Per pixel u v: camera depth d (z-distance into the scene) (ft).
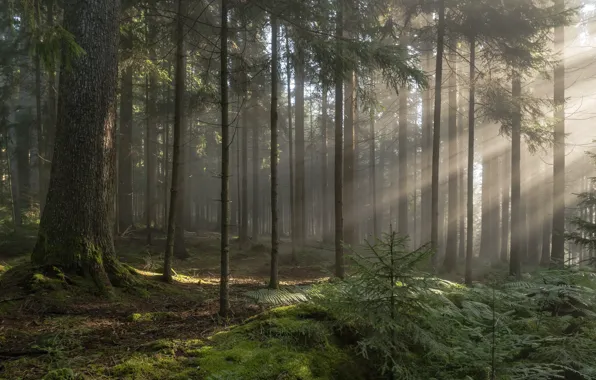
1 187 73.36
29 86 59.26
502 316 14.47
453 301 17.17
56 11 38.73
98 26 24.39
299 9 25.99
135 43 37.06
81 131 23.75
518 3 37.04
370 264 13.21
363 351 12.23
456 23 40.63
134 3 34.96
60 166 23.67
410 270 12.80
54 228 23.27
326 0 27.04
